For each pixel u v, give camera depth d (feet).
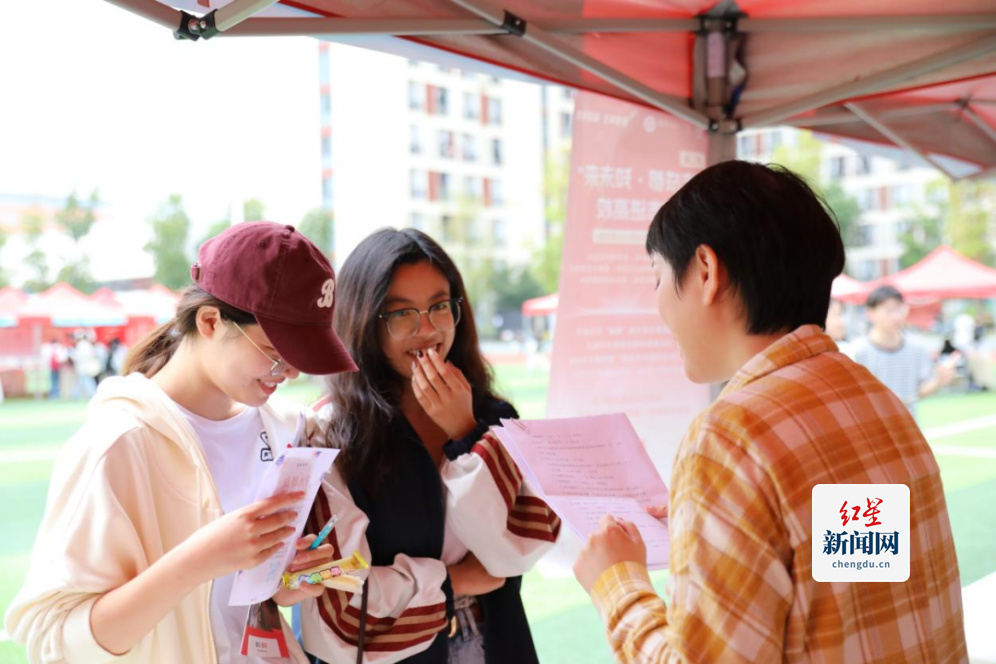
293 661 4.72
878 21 8.19
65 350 76.79
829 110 10.89
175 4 5.44
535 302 81.41
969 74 8.36
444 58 7.53
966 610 10.47
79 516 4.14
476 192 172.14
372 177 160.56
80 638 3.97
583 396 9.04
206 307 4.51
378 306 5.50
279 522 4.08
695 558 3.07
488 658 5.57
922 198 134.62
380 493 5.33
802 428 3.14
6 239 112.37
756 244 3.34
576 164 8.99
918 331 103.71
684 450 3.30
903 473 3.28
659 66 9.16
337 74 157.17
